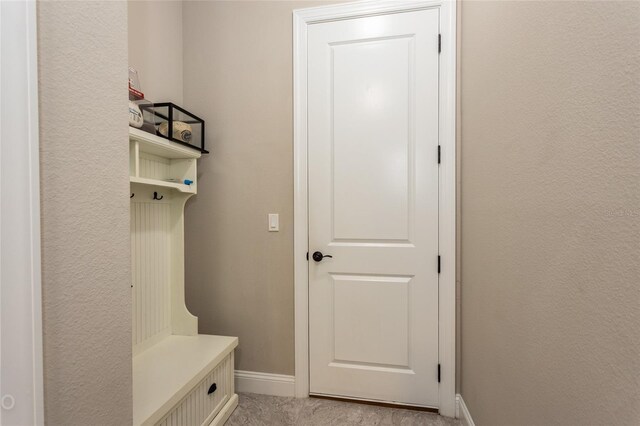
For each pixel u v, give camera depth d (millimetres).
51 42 570
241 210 1867
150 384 1262
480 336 1290
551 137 731
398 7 1671
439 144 1652
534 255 817
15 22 517
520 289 903
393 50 1695
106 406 669
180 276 1753
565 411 675
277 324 1833
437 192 1657
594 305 581
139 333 1534
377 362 1720
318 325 1785
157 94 1705
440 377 1649
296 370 1797
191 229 1918
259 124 1843
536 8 805
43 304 554
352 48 1738
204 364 1429
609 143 540
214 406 1523
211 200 1898
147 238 1594
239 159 1867
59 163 582
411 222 1688
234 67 1867
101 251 665
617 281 522
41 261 550
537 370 802
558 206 703
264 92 1835
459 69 1616
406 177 1688
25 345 529
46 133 561
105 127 677
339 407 1698
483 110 1249
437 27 1646
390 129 1702
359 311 1739
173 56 1839
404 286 1691
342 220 1758
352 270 1747
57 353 574
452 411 1621
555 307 716
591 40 588
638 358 477
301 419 1600
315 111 1780
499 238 1071
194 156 1722
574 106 642
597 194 572
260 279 1851
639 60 475
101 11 670
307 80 1788
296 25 1781
